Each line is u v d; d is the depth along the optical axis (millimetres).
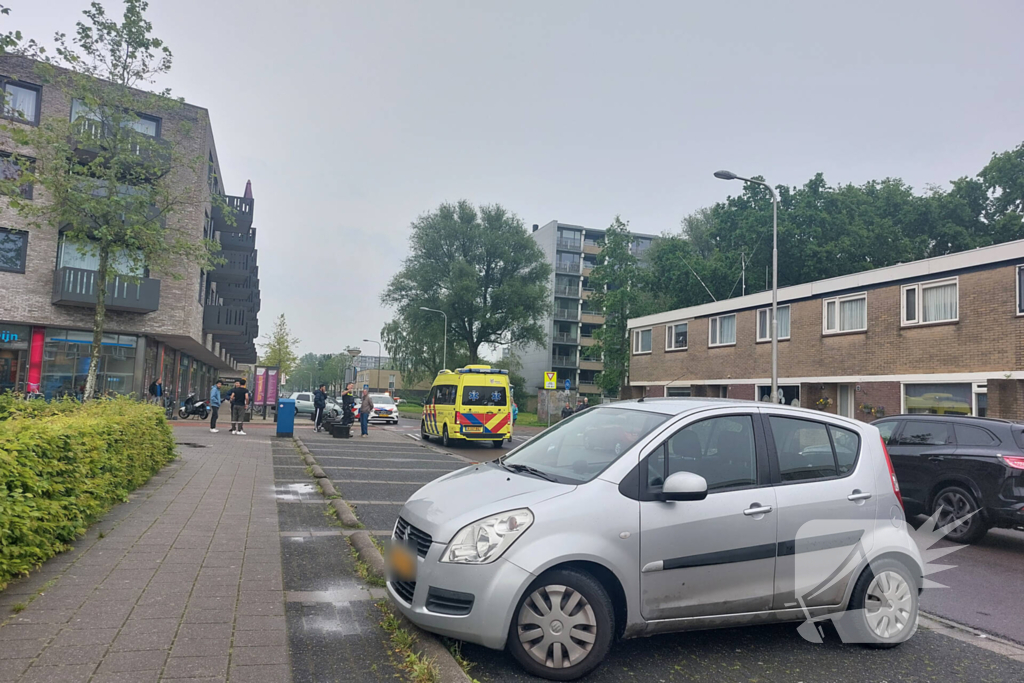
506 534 3951
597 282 51594
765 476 4578
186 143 28250
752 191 47000
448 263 50062
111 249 17344
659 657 4367
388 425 35500
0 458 4691
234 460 13648
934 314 21719
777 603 4422
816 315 26125
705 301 47750
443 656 3902
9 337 25609
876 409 23312
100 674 3498
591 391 79438
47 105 25047
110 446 7727
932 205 42000
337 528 7664
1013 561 7816
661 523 4160
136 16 16984
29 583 4883
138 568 5434
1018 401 18969
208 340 38031
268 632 4254
